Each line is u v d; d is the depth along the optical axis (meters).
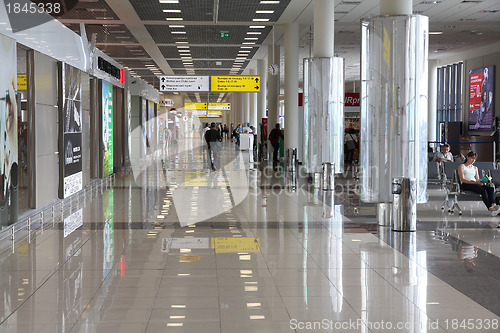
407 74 10.45
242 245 8.29
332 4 17.47
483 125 29.09
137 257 7.48
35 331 4.74
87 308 5.34
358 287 6.06
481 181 11.38
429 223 10.30
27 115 10.66
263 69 34.81
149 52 31.06
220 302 5.54
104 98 18.03
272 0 17.75
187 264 7.10
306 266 7.01
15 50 9.12
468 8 18.92
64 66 12.58
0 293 5.84
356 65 38.72
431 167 13.53
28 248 8.05
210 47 29.16
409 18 10.37
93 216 11.01
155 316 5.11
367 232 9.37
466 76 31.22
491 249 8.00
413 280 6.35
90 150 17.42
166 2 17.58
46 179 11.53
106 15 19.61
